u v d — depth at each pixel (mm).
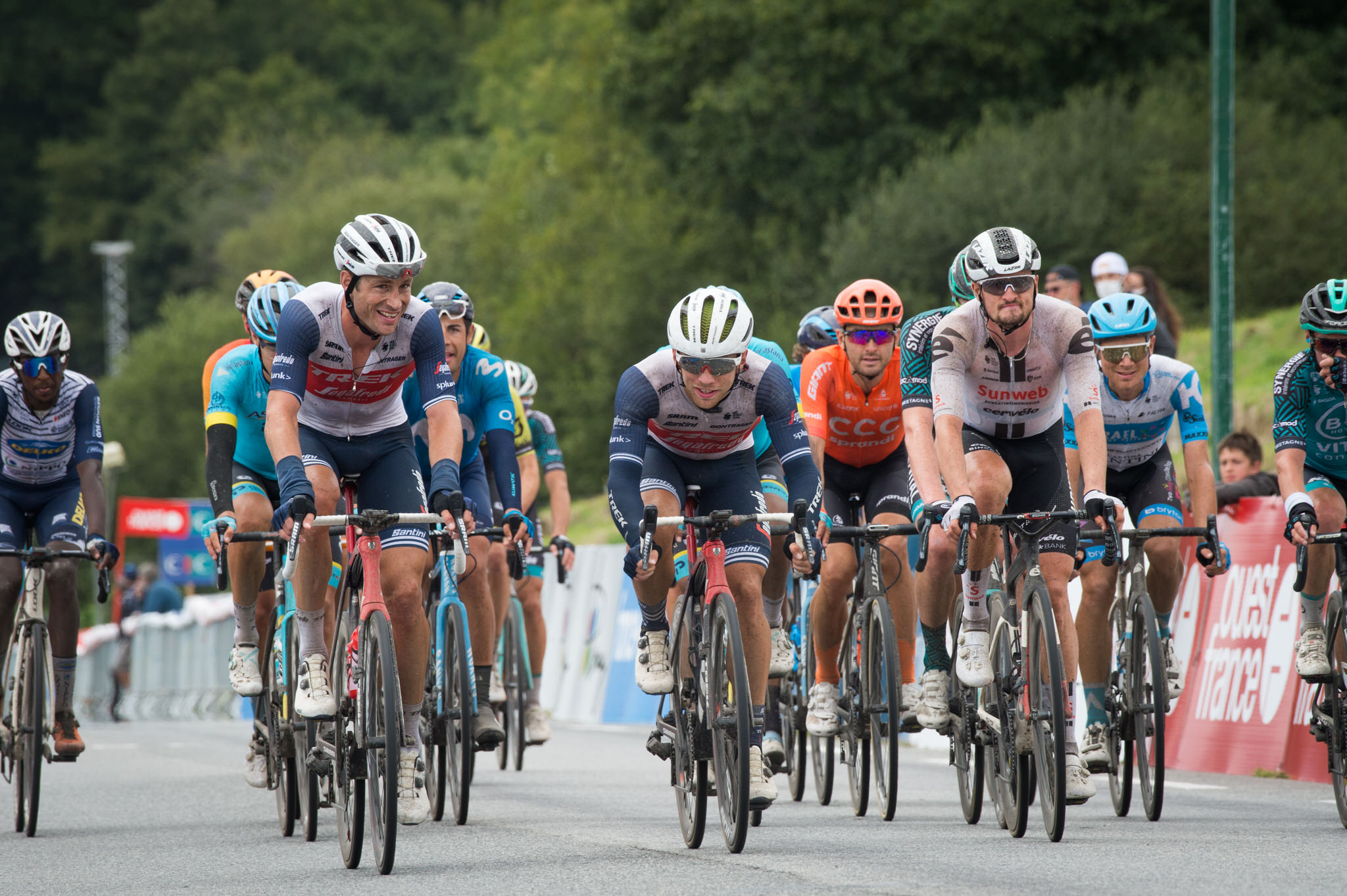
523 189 128375
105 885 15453
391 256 16625
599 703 42156
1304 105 85250
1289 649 25016
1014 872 14703
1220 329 36062
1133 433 21891
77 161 198250
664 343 97062
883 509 21516
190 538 83750
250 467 21125
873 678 19891
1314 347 19281
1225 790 23156
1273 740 25000
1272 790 23031
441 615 20766
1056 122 81875
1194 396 21703
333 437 18047
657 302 96375
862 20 89000
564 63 154750
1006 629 18016
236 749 36188
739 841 16062
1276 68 85312
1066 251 75562
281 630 19641
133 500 82562
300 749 18891
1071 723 18406
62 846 18797
